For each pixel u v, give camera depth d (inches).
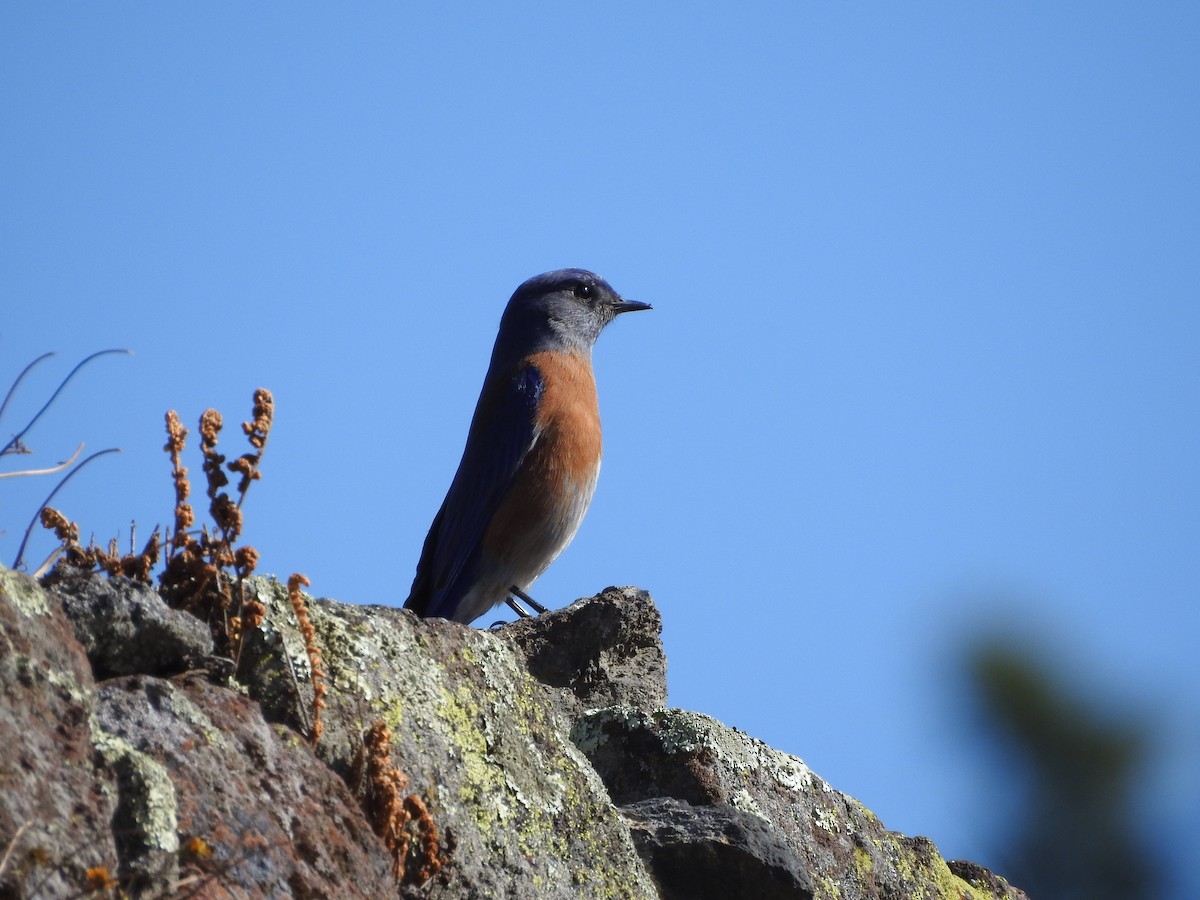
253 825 267.7
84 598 285.3
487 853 327.0
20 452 311.4
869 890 468.8
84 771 247.3
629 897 357.1
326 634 327.3
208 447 325.7
